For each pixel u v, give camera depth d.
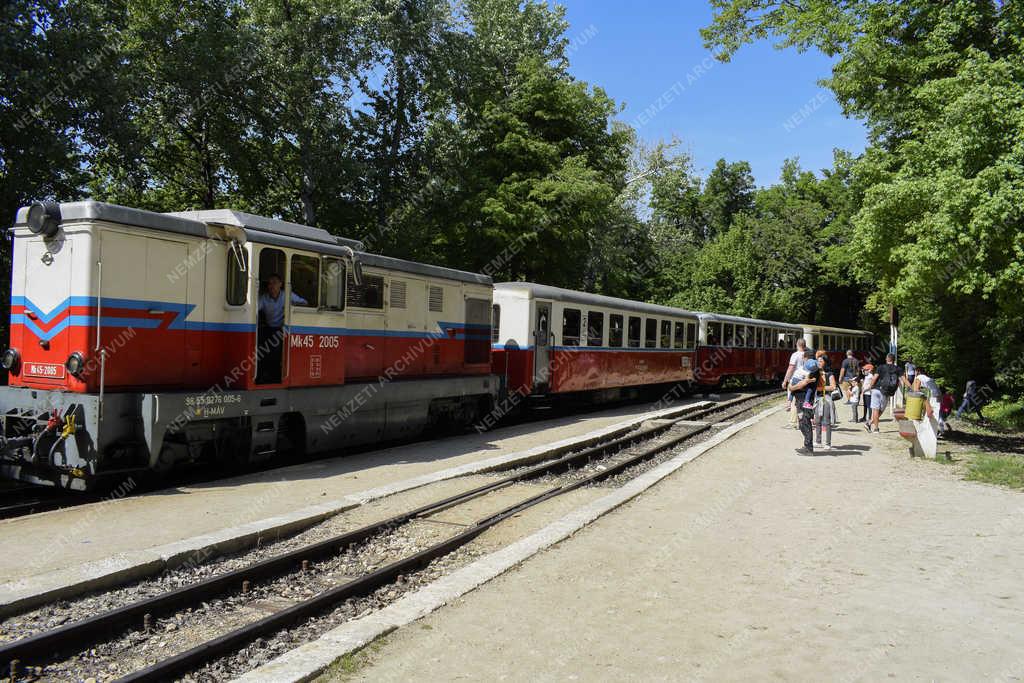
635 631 4.95
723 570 6.35
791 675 4.29
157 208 23.72
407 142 26.20
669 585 5.93
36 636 4.45
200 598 5.53
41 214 8.52
